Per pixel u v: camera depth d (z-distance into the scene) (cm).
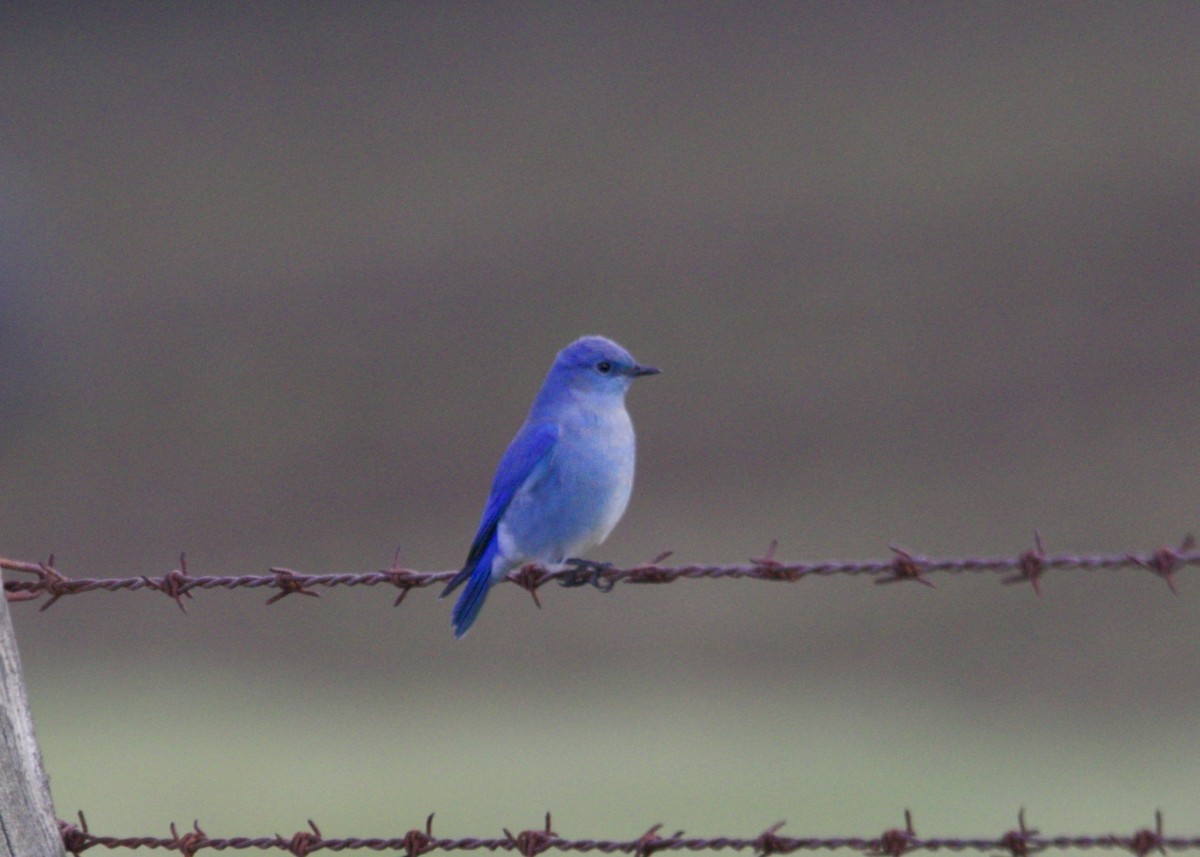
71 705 2042
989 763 1695
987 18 4125
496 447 3250
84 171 4138
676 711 2006
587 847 743
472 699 2097
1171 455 2839
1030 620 2336
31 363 3512
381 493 3119
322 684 2205
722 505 2812
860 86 4031
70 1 4600
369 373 3469
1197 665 2202
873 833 1428
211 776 1614
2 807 709
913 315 3353
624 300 3553
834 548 2661
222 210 4003
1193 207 3453
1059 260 3431
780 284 3503
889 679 2202
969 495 2808
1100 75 3884
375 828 1448
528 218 3822
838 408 3127
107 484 3247
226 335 3616
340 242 3847
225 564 2955
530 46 4350
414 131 4122
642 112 4088
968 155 3738
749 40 4194
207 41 4497
